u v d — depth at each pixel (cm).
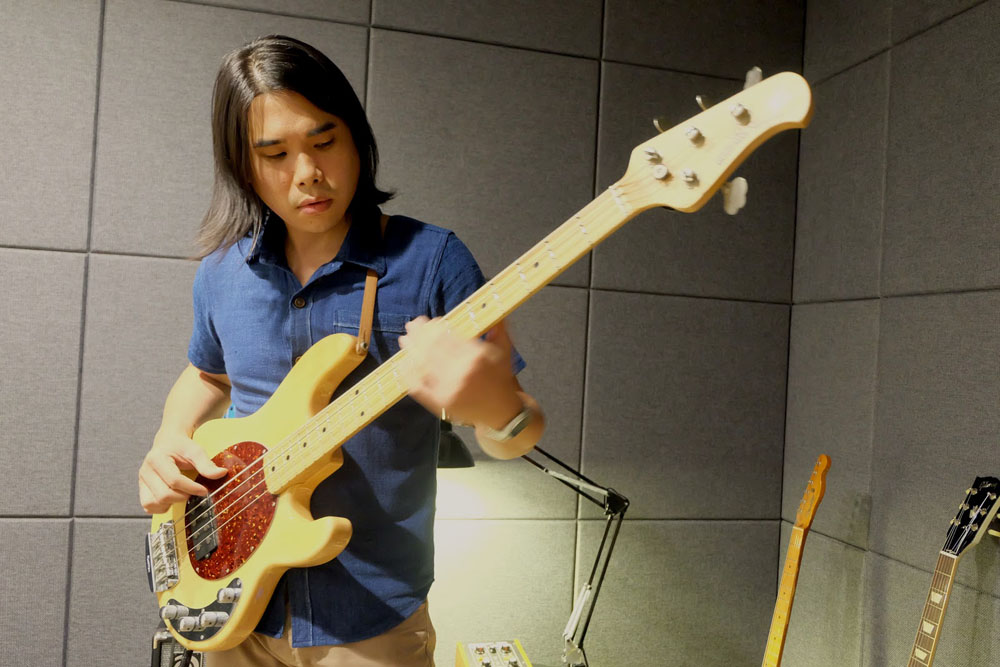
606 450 222
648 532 224
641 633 224
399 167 210
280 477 112
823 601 210
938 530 172
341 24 207
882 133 198
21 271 192
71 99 195
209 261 131
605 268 222
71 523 195
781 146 232
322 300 119
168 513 127
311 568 114
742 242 230
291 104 108
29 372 193
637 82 224
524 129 217
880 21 201
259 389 123
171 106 200
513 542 217
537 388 217
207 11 201
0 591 192
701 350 228
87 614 196
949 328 172
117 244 197
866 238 202
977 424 163
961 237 170
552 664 219
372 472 115
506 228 216
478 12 215
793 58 234
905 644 179
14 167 192
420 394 82
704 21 229
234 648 122
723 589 229
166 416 137
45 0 193
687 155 77
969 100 170
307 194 110
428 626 122
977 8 169
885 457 190
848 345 206
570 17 221
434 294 119
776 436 233
